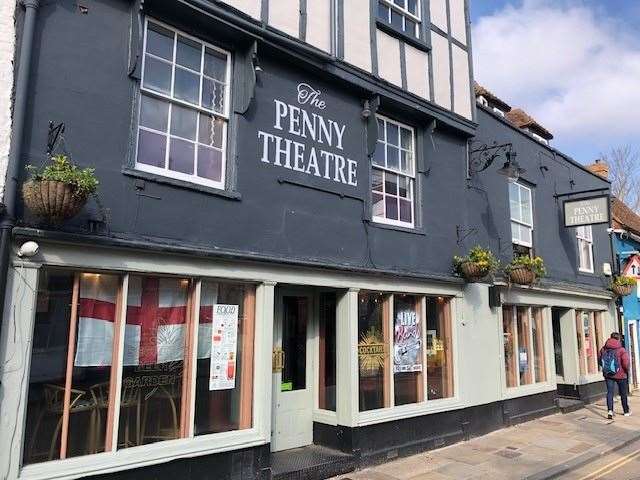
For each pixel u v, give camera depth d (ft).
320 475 20.03
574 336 38.88
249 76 19.66
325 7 23.04
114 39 16.57
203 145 18.88
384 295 24.63
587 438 27.68
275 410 21.84
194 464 16.80
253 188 19.62
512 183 35.40
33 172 14.24
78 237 14.56
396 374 24.62
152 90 17.57
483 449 25.17
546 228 37.88
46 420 14.30
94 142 15.69
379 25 25.53
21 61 14.34
